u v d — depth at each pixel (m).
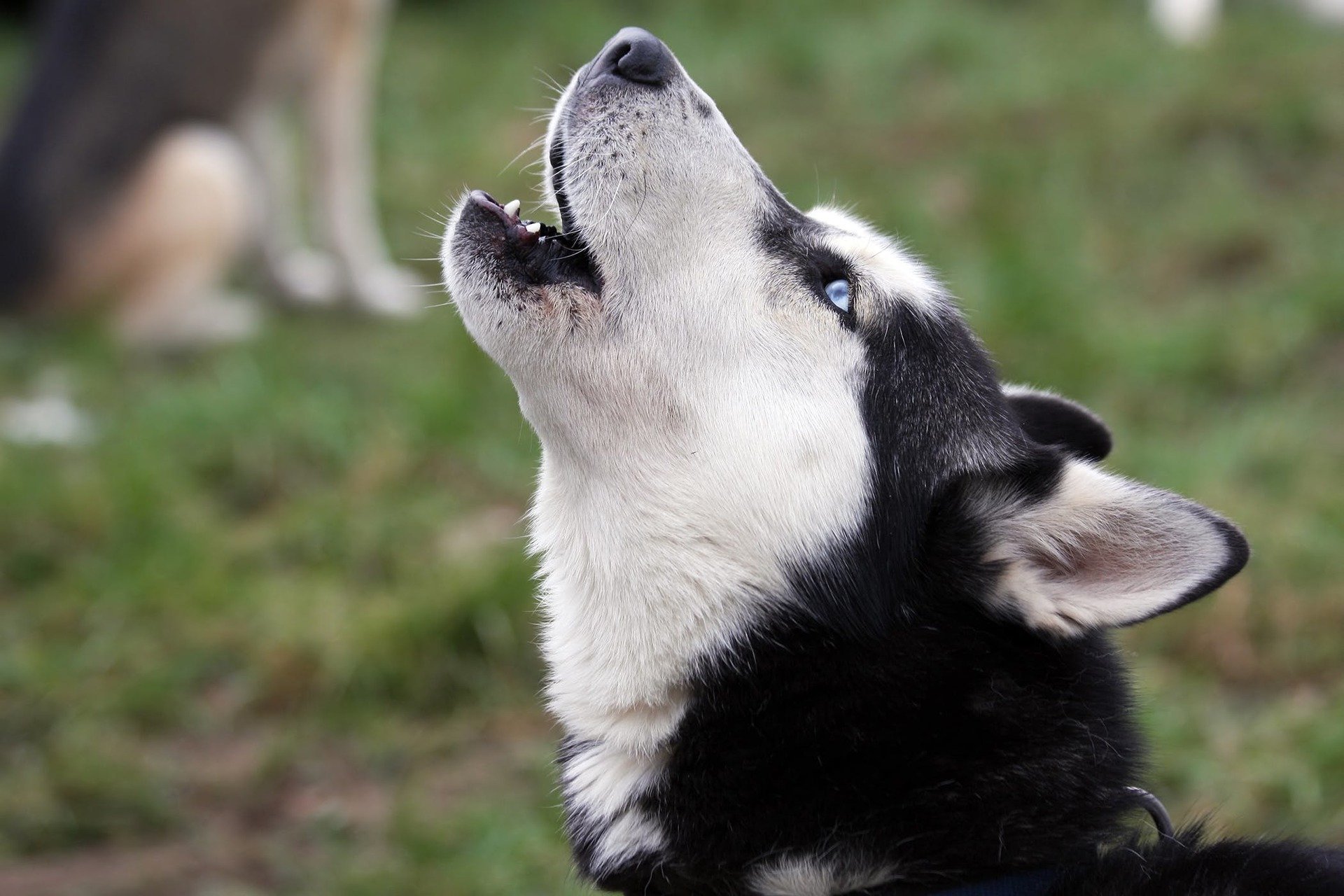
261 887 5.12
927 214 10.01
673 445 3.54
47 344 9.72
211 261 10.29
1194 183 10.76
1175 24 14.24
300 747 5.88
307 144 10.51
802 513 3.50
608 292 3.58
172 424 8.20
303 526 7.22
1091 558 3.42
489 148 12.44
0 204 10.18
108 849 5.39
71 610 6.66
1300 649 5.89
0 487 7.40
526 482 7.71
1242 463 7.07
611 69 3.72
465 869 5.04
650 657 3.51
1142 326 8.57
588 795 3.56
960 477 3.60
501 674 6.20
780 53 14.08
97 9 10.24
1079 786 3.37
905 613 3.48
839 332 3.64
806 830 3.39
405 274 11.04
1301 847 3.30
